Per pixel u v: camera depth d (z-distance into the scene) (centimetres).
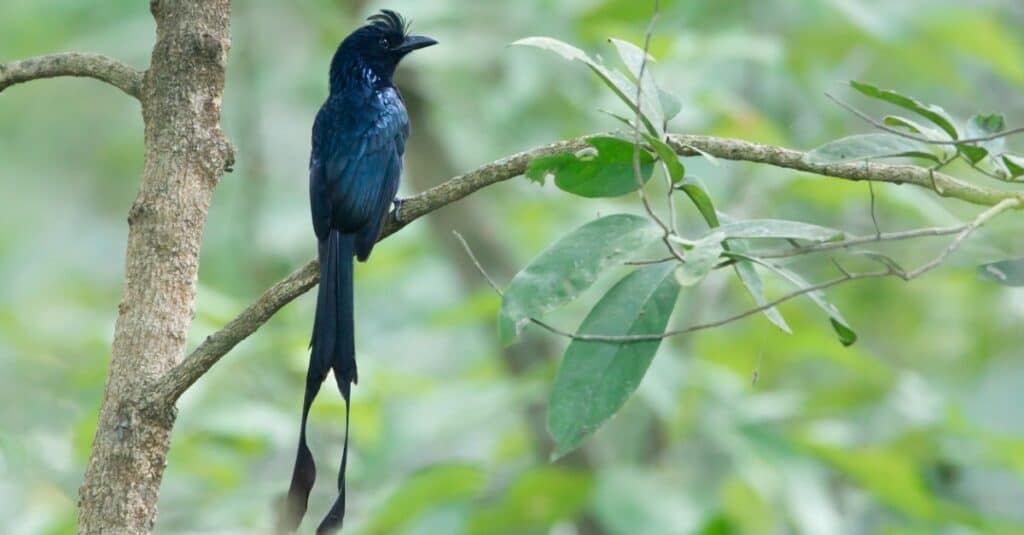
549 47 554
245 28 1503
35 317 1324
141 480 570
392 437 976
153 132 605
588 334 558
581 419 549
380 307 1502
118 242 1730
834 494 1268
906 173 607
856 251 580
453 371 1464
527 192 1391
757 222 559
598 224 555
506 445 1255
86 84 1727
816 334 1176
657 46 1255
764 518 1128
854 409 1191
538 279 541
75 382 1079
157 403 572
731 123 1275
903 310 1482
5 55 1507
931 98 1510
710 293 1244
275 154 1568
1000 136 583
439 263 1503
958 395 1405
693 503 974
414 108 1400
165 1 613
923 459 1194
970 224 564
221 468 1054
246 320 577
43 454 986
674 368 1011
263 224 1439
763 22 1431
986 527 1067
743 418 1053
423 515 1012
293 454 1144
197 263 602
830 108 1409
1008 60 1354
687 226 1286
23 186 1709
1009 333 1466
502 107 1302
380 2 1311
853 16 1268
